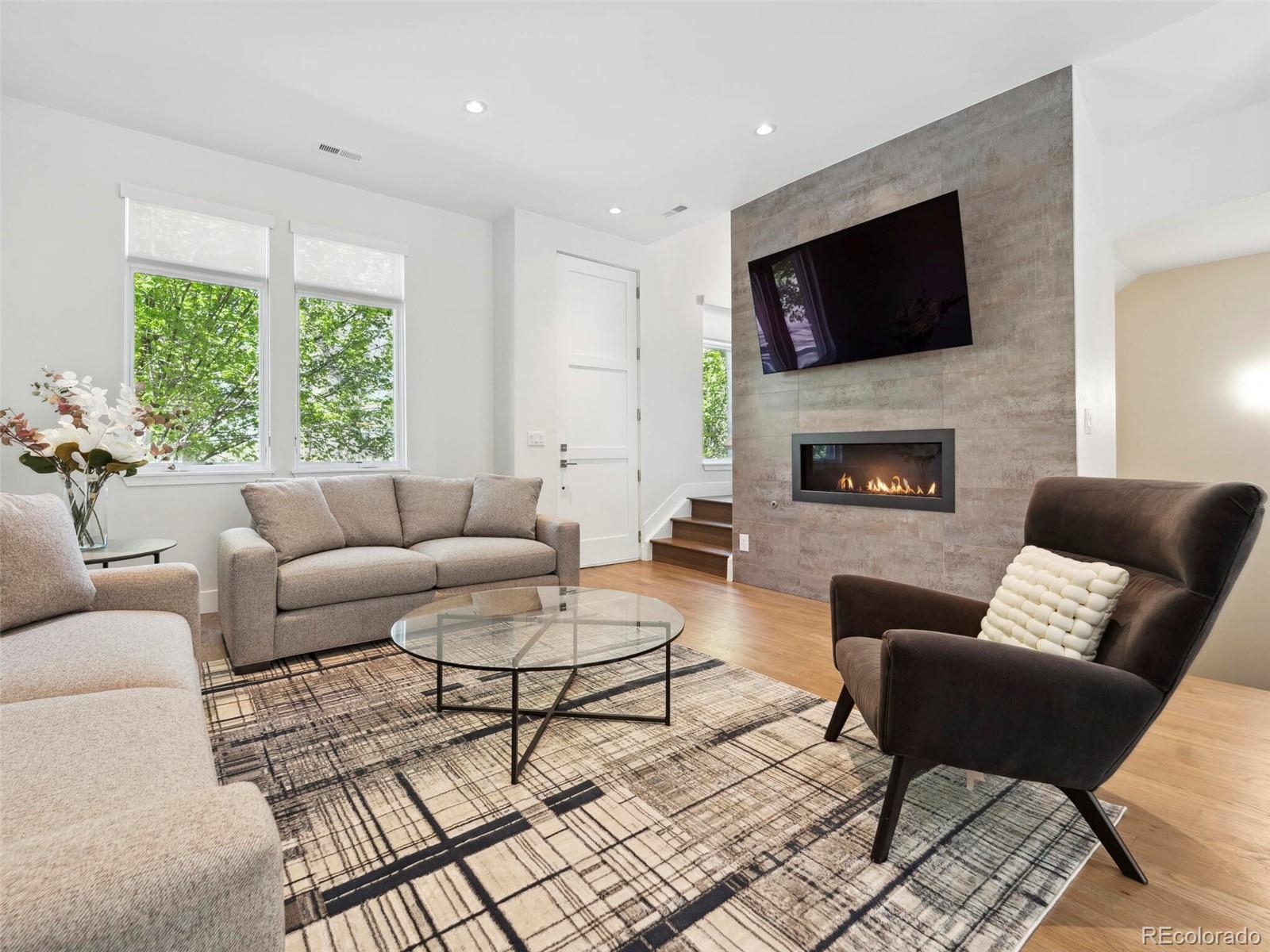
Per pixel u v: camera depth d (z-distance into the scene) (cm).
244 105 311
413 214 437
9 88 296
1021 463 297
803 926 123
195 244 356
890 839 141
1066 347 280
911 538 344
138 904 47
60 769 94
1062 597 152
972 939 120
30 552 170
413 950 117
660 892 132
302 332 396
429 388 445
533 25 251
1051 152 284
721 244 609
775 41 261
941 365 328
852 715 223
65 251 318
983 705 131
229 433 371
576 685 251
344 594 283
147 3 237
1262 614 397
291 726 212
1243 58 266
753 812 162
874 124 329
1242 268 393
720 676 262
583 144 351
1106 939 120
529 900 130
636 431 541
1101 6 238
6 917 43
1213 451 405
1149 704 129
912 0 236
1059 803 168
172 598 199
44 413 313
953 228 306
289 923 123
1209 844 150
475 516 371
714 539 509
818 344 382
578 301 496
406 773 181
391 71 282
